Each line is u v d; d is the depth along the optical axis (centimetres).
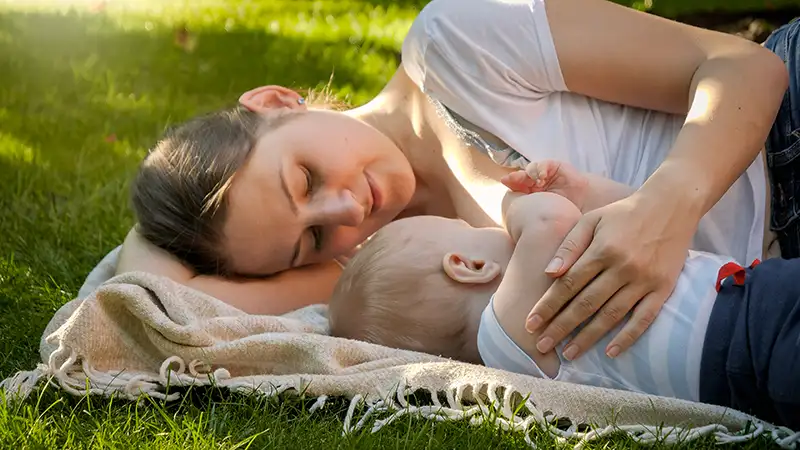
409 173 302
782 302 224
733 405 231
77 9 971
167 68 686
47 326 275
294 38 764
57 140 530
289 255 294
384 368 246
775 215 287
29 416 233
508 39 280
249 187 283
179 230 292
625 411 229
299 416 239
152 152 307
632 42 277
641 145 288
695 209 246
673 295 239
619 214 239
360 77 634
